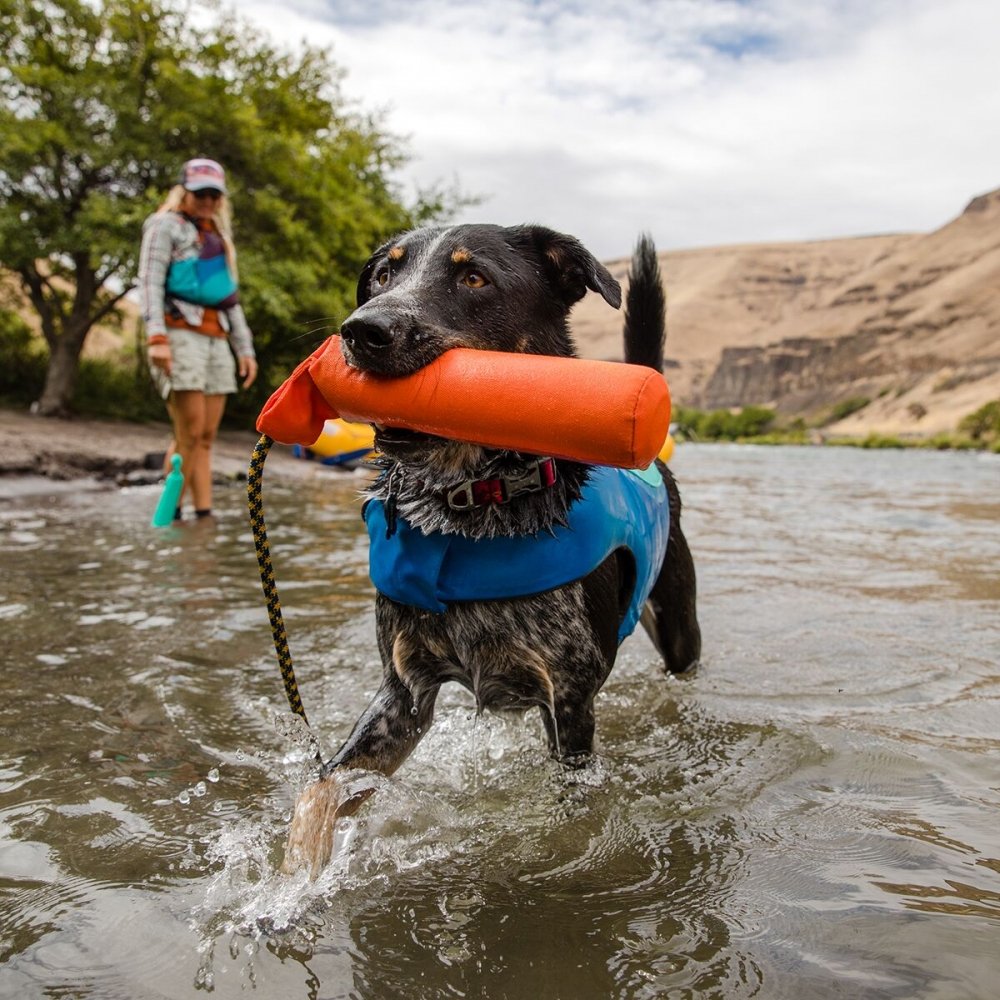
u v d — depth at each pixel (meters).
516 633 2.65
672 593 3.68
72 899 2.02
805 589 5.45
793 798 2.63
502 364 2.22
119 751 2.88
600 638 2.77
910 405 96.94
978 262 159.75
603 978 1.75
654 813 2.54
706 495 11.98
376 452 2.91
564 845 2.35
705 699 3.54
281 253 16.47
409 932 1.92
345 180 19.23
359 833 2.41
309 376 2.42
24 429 11.95
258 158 16.16
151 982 1.74
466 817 2.54
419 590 2.61
